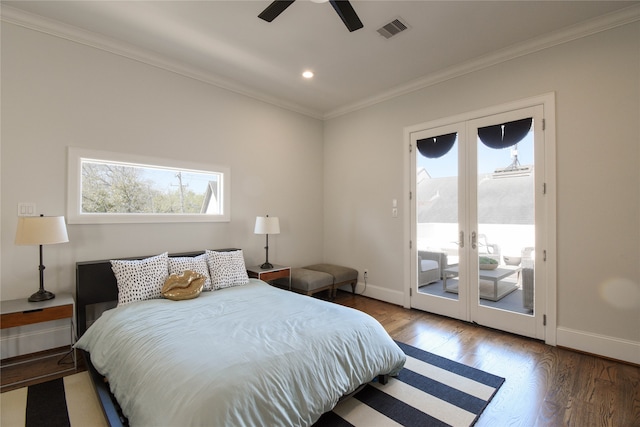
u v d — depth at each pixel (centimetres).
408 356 253
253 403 130
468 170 330
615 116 246
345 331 191
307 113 473
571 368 232
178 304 244
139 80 309
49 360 244
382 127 416
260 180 414
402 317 350
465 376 221
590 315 257
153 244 320
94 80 283
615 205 246
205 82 358
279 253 438
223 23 261
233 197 384
